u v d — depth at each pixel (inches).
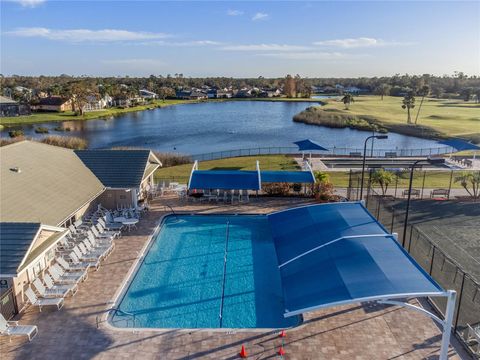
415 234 1025.5
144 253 941.8
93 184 1153.4
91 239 940.6
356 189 1418.6
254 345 611.2
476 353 581.0
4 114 4881.9
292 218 874.8
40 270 800.9
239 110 5905.5
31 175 1023.0
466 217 1150.3
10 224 705.6
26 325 649.0
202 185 1272.1
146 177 1282.0
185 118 4906.5
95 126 4210.1
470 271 831.1
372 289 556.7
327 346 607.8
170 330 651.5
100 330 650.8
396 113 4443.9
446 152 2306.8
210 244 1010.1
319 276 621.9
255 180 1299.2
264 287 811.4
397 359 578.6
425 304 724.7
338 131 3619.6
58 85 6963.6
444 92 7613.2
